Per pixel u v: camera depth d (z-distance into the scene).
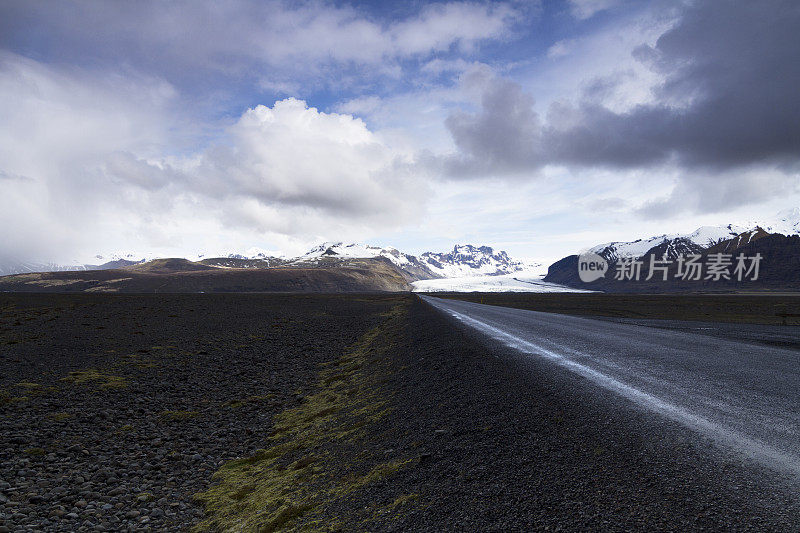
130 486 8.00
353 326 35.59
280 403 13.69
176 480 8.28
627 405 6.18
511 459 4.79
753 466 3.81
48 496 7.49
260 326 34.72
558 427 5.52
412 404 8.71
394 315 44.34
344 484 5.76
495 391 7.94
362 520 4.46
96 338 25.59
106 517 6.79
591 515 3.35
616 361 10.31
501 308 50.03
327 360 20.97
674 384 7.48
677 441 4.57
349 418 9.55
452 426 6.48
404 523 4.05
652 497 3.46
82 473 8.62
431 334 19.53
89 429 11.21
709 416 5.41
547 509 3.58
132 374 17.11
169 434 11.02
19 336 26.14
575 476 4.08
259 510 6.02
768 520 2.92
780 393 6.55
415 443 6.28
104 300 66.94
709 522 3.00
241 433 11.05
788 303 75.38
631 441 4.72
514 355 11.99
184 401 14.11
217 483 7.91
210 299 79.94
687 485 3.57
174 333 28.62
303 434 9.66
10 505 7.13
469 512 3.86
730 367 8.98
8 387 14.67
